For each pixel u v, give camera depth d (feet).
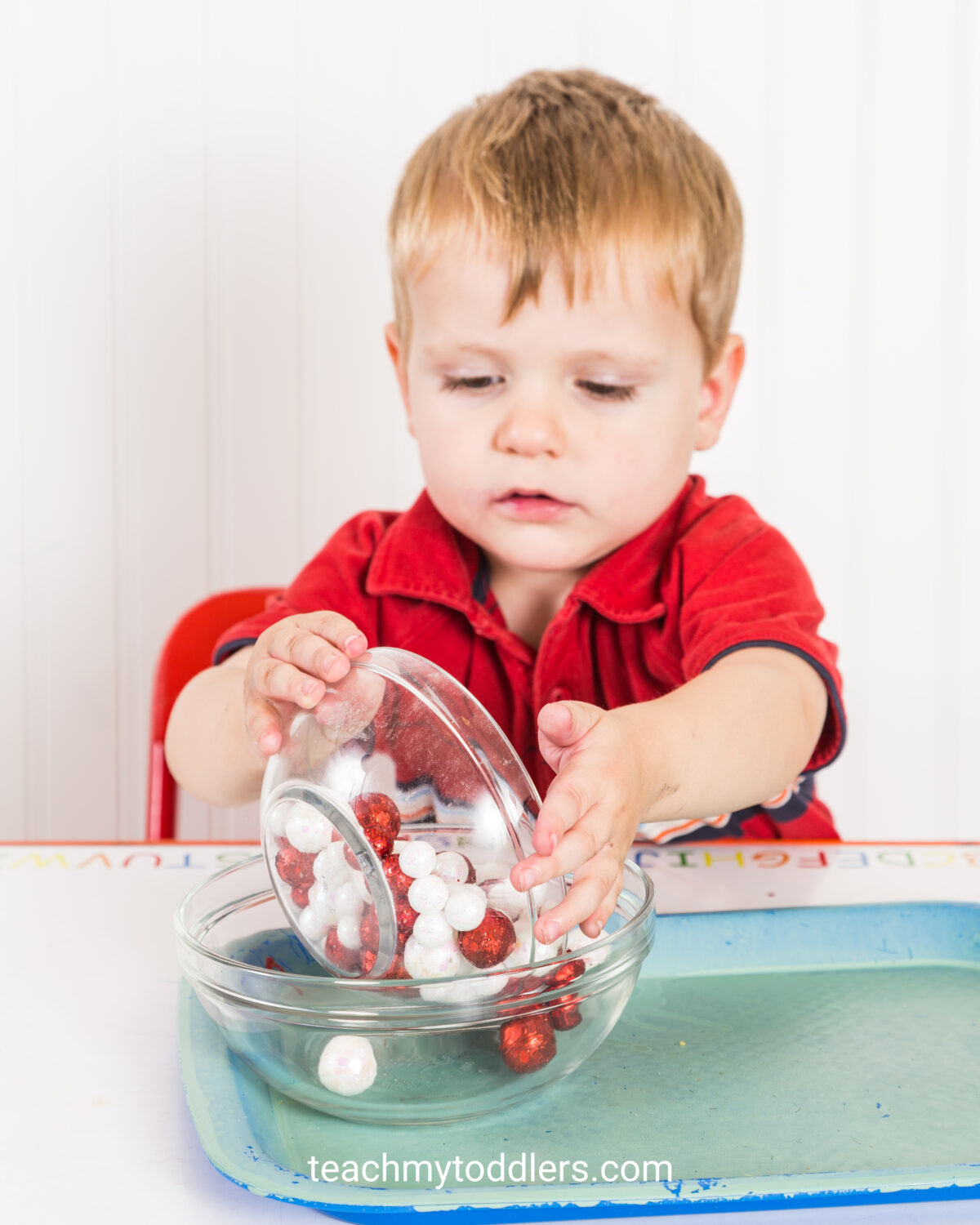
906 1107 1.47
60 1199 1.28
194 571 5.35
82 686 5.37
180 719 2.69
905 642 5.73
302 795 1.53
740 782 2.16
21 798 5.39
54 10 5.00
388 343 3.33
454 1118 1.40
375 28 5.14
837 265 5.46
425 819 1.46
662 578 3.08
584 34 5.23
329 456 5.34
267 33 5.10
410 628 3.18
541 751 1.78
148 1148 1.39
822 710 2.59
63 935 2.07
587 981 1.39
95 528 5.29
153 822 3.43
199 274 5.19
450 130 3.03
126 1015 1.75
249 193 5.16
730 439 5.55
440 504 2.96
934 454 5.61
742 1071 1.56
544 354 2.73
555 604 3.25
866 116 5.38
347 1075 1.36
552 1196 1.23
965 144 5.42
